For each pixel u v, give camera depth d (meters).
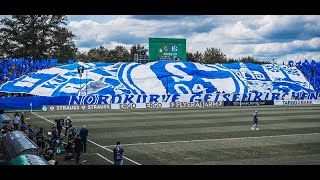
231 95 78.75
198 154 26.00
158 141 31.30
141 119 47.81
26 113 56.22
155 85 84.50
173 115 53.06
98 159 24.66
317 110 62.31
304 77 100.12
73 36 113.81
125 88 81.19
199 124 42.69
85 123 43.53
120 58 155.50
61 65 91.75
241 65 99.88
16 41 106.69
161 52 94.00
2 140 23.25
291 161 23.66
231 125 41.84
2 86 72.56
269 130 37.91
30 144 20.05
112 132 36.41
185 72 91.38
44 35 110.50
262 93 81.19
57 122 33.56
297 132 36.56
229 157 24.94
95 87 78.88
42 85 75.44
